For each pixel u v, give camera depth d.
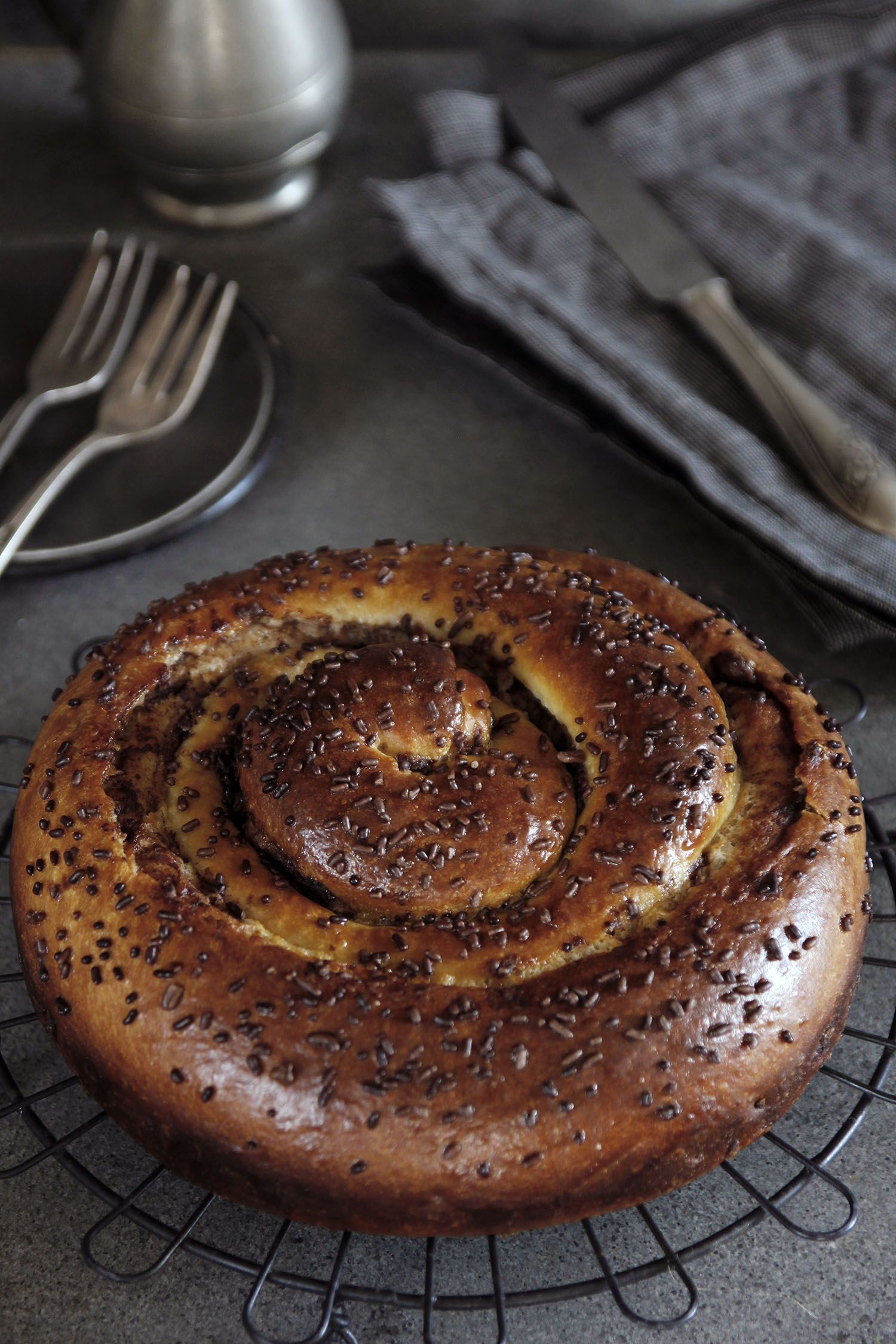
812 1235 0.59
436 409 0.87
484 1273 0.61
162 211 0.94
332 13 0.87
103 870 0.61
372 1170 0.57
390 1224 0.58
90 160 0.98
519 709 0.66
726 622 0.67
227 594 0.68
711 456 0.81
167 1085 0.58
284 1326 0.60
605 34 1.03
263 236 0.94
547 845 0.60
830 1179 0.60
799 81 0.96
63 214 0.95
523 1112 0.57
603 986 0.58
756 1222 0.59
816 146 0.94
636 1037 0.58
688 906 0.60
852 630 0.76
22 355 0.87
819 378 0.84
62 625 0.79
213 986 0.58
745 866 0.61
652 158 0.93
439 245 0.87
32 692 0.77
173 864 0.61
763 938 0.59
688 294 0.85
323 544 0.82
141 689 0.65
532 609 0.66
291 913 0.60
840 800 0.63
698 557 0.81
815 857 0.61
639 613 0.67
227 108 0.85
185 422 0.84
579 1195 0.58
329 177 0.97
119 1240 0.62
